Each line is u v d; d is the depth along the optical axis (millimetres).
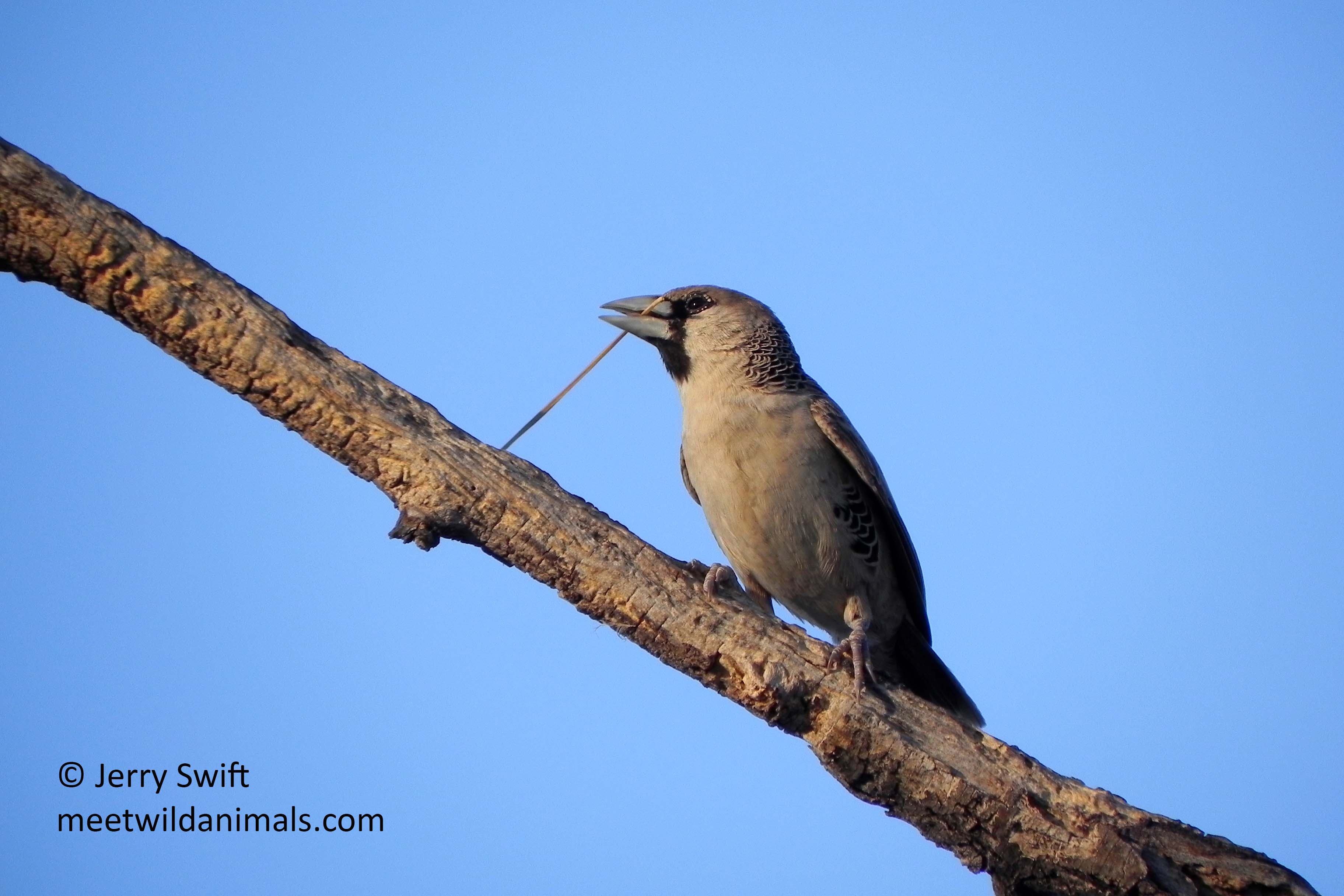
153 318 8445
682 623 9266
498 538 9055
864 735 9062
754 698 9250
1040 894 9000
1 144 8117
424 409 9117
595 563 9148
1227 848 8789
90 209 8250
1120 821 8820
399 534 8906
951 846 9094
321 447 8906
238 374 8625
